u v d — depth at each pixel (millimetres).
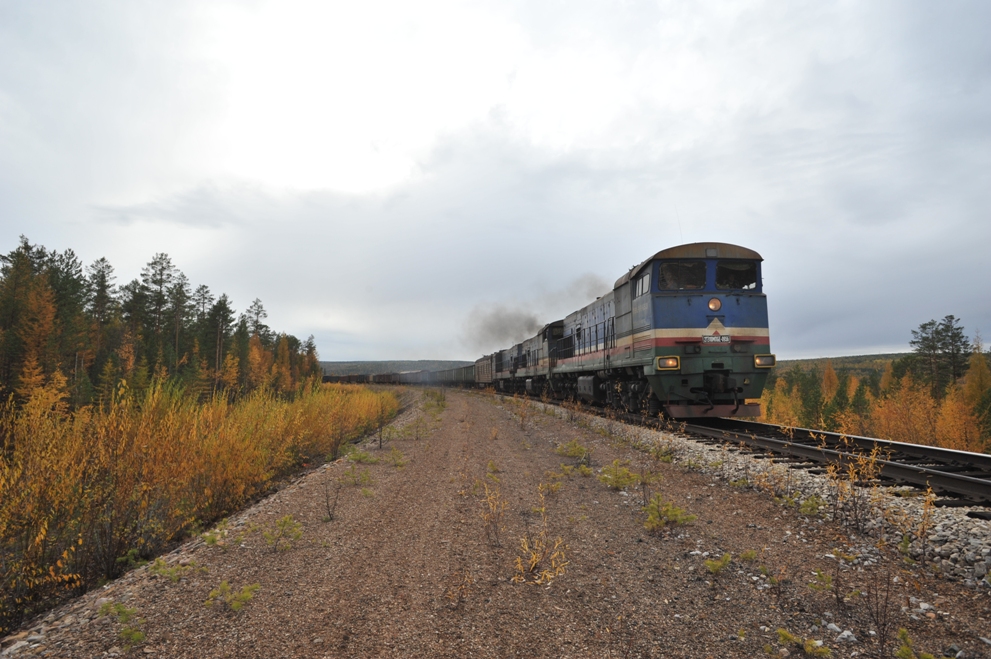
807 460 8789
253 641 3561
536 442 13156
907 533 5125
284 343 82375
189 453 7207
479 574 4773
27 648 3502
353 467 9617
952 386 65250
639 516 6465
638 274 14453
